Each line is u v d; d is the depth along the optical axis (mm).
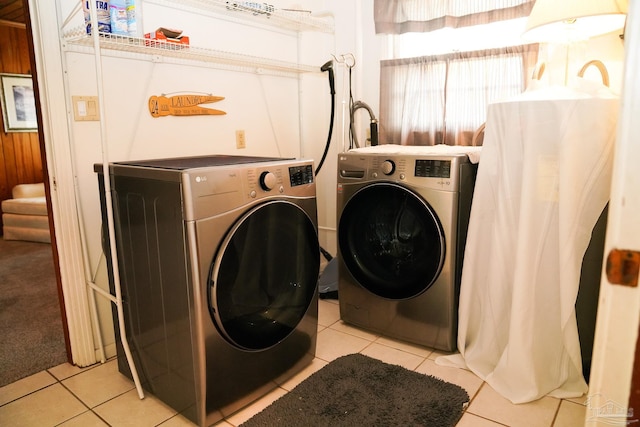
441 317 2006
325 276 2891
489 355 1844
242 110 2660
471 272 1854
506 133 1664
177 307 1537
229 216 1516
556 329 1677
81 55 1902
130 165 1643
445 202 1895
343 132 2939
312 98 3162
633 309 511
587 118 1476
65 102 1859
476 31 2566
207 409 1555
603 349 545
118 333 1903
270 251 1703
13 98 4988
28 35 1799
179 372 1604
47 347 2207
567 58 2174
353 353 2072
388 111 2875
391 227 2123
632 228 503
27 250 4172
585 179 1509
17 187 4695
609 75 2098
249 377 1686
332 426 1556
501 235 1719
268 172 1652
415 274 2049
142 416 1662
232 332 1574
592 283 1758
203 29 2391
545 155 1566
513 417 1592
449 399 1682
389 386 1784
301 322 1899
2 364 2041
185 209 1408
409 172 1979
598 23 1972
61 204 1893
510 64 2400
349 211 2213
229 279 1539
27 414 1678
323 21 2977
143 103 2152
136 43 1856
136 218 1624
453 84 2600
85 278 1990
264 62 2539
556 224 1588
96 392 1821
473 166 1965
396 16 2701
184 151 2361
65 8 1856
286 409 1651
